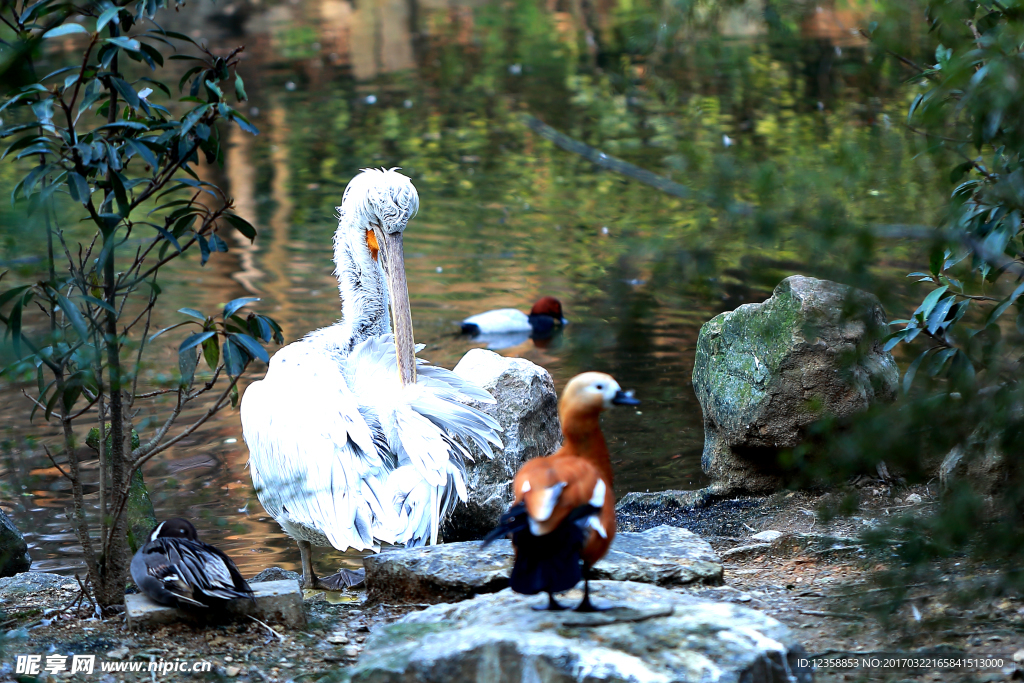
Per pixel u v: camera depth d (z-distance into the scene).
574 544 4.81
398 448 8.64
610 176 25.44
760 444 9.44
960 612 6.28
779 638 5.33
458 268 19.86
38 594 7.83
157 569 6.58
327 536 8.01
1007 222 6.06
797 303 9.22
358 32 45.72
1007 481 6.92
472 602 6.01
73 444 7.06
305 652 6.48
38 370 7.02
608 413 12.96
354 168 27.67
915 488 8.96
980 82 5.18
